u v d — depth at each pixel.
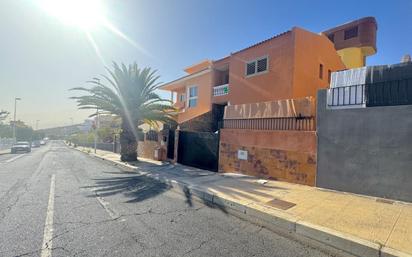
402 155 5.36
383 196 5.61
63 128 140.62
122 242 3.71
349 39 24.72
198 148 11.70
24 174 10.41
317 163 6.82
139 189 7.55
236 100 14.28
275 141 7.94
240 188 6.95
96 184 8.27
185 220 4.79
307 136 7.07
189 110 20.02
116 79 14.58
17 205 5.57
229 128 9.98
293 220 4.40
